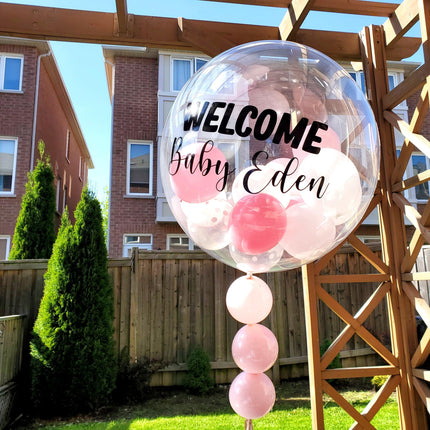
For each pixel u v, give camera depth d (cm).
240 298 192
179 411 373
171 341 455
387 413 357
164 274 466
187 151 154
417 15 253
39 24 278
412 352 261
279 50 163
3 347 348
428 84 233
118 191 788
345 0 267
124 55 827
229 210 150
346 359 493
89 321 381
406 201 267
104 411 378
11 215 756
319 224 148
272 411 367
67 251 391
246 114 146
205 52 294
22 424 353
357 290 510
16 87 796
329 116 151
